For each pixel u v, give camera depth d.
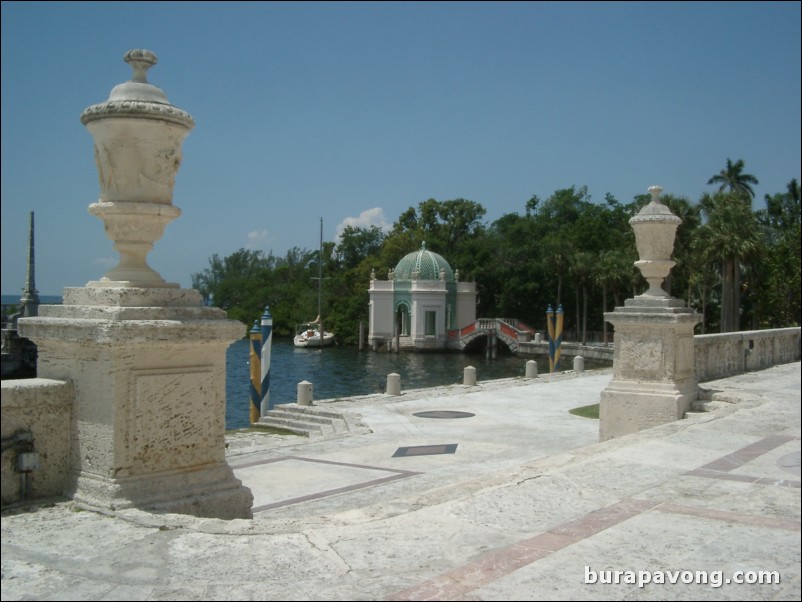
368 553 5.44
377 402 21.03
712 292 64.19
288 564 5.14
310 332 79.69
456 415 18.38
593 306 73.50
